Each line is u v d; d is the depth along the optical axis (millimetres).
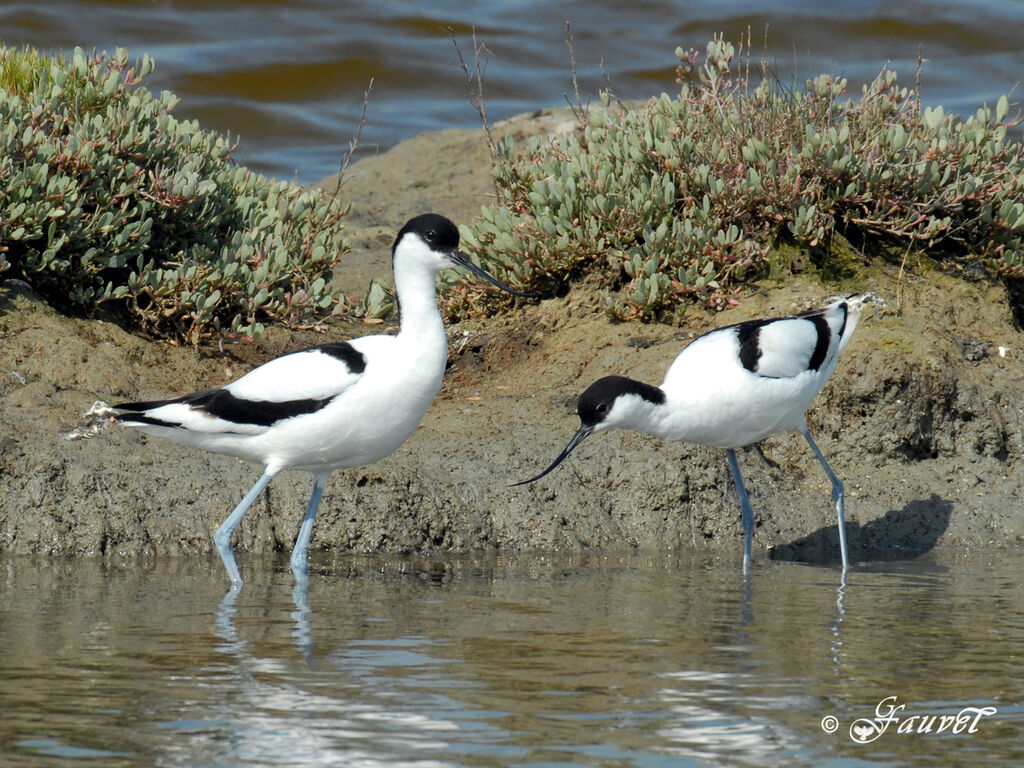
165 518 10852
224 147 15219
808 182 13727
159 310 13000
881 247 13805
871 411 12234
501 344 13781
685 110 14664
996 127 14656
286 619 8422
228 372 12836
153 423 9852
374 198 21266
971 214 13977
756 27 32250
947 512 11789
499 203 15641
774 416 10594
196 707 6512
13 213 12312
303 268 14336
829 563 10883
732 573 10344
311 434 9602
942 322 13125
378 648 7668
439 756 5902
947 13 32969
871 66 30156
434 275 9789
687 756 5953
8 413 11375
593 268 14016
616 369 12844
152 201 13367
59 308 12914
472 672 7160
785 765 5895
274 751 5938
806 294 13141
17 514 10695
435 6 33500
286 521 11055
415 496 11289
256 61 29359
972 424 12359
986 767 5910
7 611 8516
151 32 30266
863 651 7707
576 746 6047
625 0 33750
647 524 11586
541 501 11508
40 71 14438
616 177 14219
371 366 9570
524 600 9148
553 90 29000
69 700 6602
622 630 8188
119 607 8719
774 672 7238
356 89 28766
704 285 13305
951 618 8633
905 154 13922
